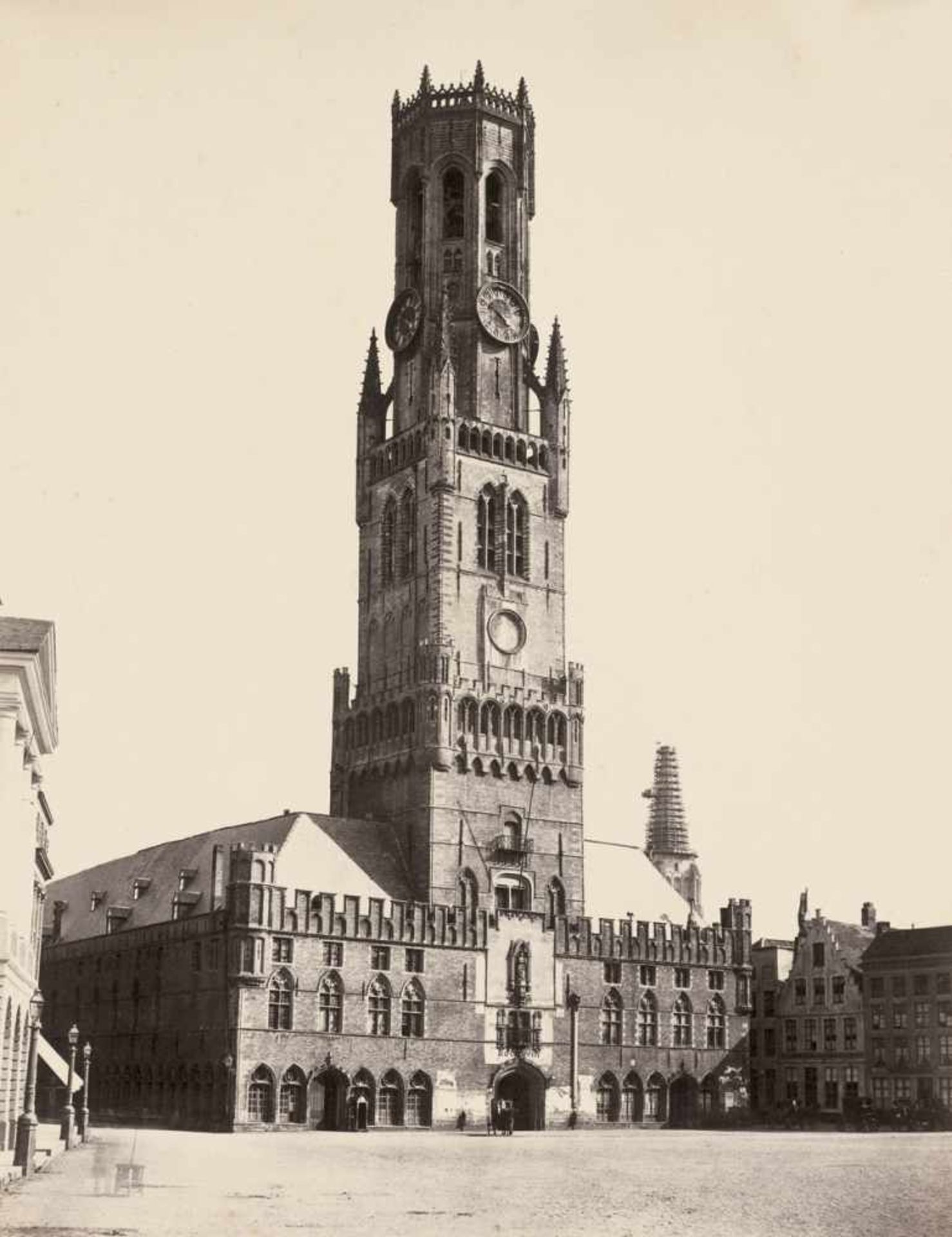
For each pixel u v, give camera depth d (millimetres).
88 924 152875
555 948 142375
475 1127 133250
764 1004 164000
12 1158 69750
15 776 71812
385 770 144750
